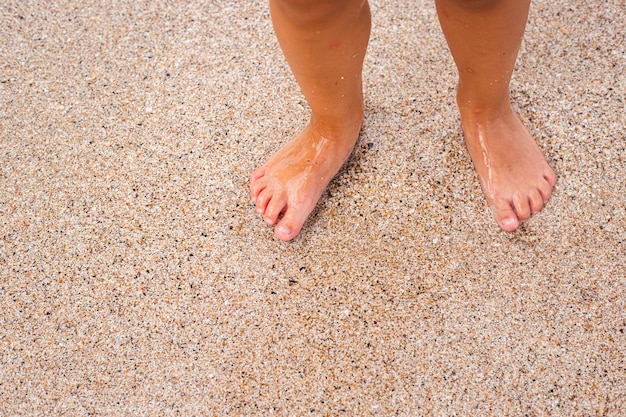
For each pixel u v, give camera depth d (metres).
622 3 1.10
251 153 1.05
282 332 0.96
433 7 1.12
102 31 1.14
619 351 0.93
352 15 0.85
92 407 0.94
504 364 0.93
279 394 0.94
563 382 0.92
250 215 1.02
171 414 0.94
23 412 0.94
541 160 1.00
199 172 1.05
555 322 0.95
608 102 1.04
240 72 1.10
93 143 1.07
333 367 0.94
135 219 1.03
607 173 1.01
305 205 0.99
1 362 0.96
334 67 0.88
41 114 1.09
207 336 0.97
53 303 0.99
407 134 1.04
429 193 1.01
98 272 1.00
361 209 1.01
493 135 0.99
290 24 0.84
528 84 1.06
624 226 0.98
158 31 1.14
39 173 1.06
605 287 0.96
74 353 0.97
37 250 1.02
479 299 0.96
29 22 1.15
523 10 0.86
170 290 0.99
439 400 0.92
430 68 1.08
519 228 0.99
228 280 0.99
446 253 0.98
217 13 1.14
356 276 0.98
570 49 1.08
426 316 0.96
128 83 1.11
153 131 1.07
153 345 0.96
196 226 1.02
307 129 1.01
